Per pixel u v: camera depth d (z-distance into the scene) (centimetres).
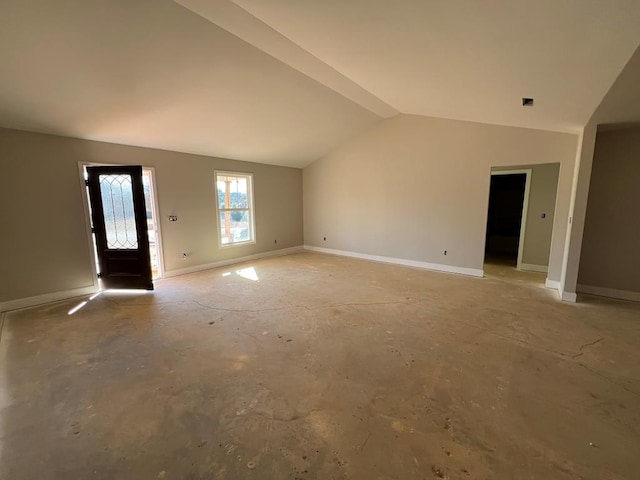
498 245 756
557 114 340
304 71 359
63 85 296
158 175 488
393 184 597
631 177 381
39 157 368
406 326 312
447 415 186
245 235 659
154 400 200
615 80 233
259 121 473
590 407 193
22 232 362
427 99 412
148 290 432
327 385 215
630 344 273
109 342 280
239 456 156
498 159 477
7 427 177
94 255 423
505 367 237
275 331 302
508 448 161
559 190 429
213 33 271
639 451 159
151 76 312
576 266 379
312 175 736
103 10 225
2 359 251
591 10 151
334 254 714
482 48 221
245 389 211
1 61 251
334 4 203
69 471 148
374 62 307
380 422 180
